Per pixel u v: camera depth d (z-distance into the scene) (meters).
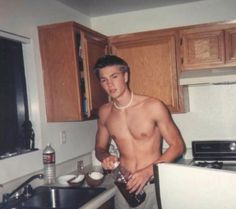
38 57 2.22
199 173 0.67
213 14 2.70
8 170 1.88
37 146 2.20
